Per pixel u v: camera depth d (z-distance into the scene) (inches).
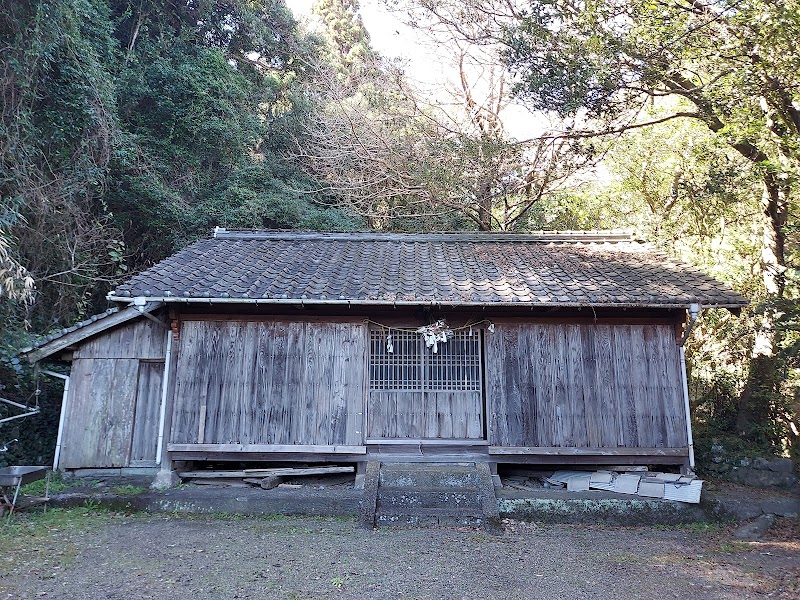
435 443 322.3
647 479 307.4
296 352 328.2
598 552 244.7
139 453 338.3
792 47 285.9
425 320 333.1
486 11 435.5
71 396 341.1
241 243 408.5
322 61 956.6
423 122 637.3
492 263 376.5
